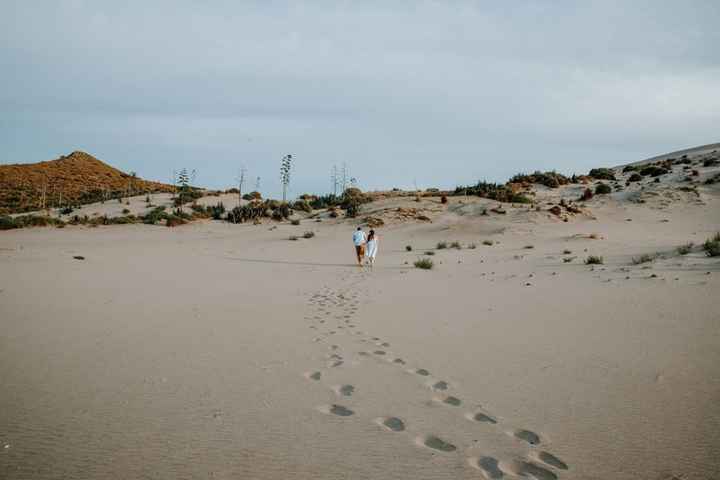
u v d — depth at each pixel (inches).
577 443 106.7
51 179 4109.3
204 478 86.4
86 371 155.8
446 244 1018.7
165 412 120.3
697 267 417.4
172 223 1612.9
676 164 2386.8
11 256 655.1
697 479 90.3
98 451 97.0
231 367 164.2
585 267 515.8
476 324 246.8
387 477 88.7
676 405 130.4
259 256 832.9
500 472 92.2
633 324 236.7
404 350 192.5
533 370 164.2
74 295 332.2
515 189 1942.7
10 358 169.0
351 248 1009.5
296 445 102.0
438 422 117.8
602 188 1772.9
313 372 160.1
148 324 238.7
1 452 95.3
